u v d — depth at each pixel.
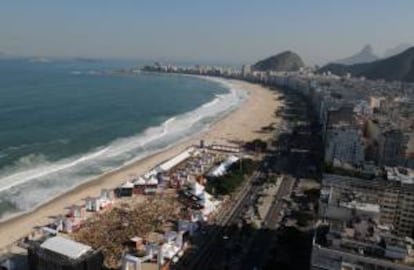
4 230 150.50
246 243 146.62
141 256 135.88
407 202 152.75
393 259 101.25
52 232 147.00
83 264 114.69
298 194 192.50
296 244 143.12
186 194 186.62
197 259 135.50
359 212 124.19
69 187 193.88
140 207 175.38
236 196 189.75
